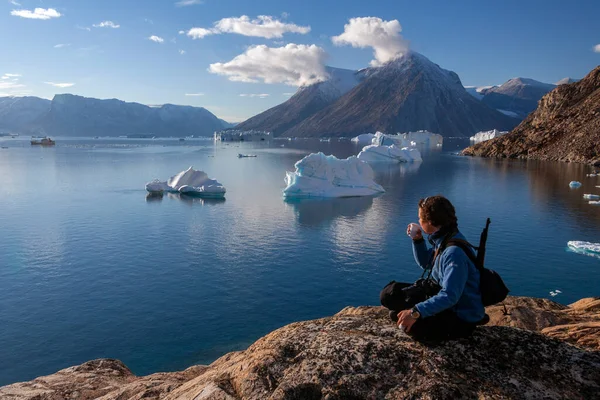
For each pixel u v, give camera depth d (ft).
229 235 142.00
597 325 18.90
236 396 12.57
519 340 12.87
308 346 13.28
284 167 427.33
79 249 124.26
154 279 98.37
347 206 201.57
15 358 63.98
